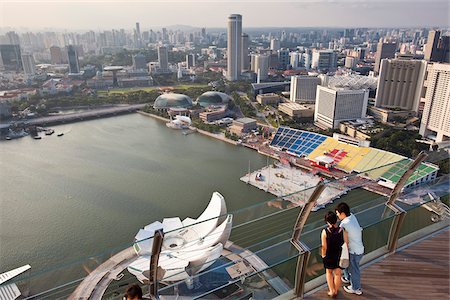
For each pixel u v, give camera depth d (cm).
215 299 673
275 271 710
